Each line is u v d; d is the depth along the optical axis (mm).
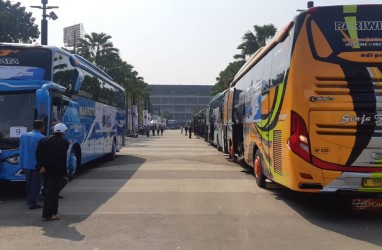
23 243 6590
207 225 7672
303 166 7621
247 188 11742
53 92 10961
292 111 7750
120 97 22422
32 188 9141
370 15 7688
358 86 7602
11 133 9969
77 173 15125
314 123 7629
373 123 7551
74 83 13086
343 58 7637
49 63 11047
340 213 8695
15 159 9812
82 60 14859
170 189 11609
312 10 7762
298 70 7719
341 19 7707
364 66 7609
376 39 7641
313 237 6922
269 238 6855
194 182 12898
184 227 7531
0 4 41219
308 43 7715
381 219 8219
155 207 9242
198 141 43938
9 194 11031
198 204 9555
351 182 7582
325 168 7586
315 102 7625
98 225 7695
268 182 10094
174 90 181000
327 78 7633
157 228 7465
